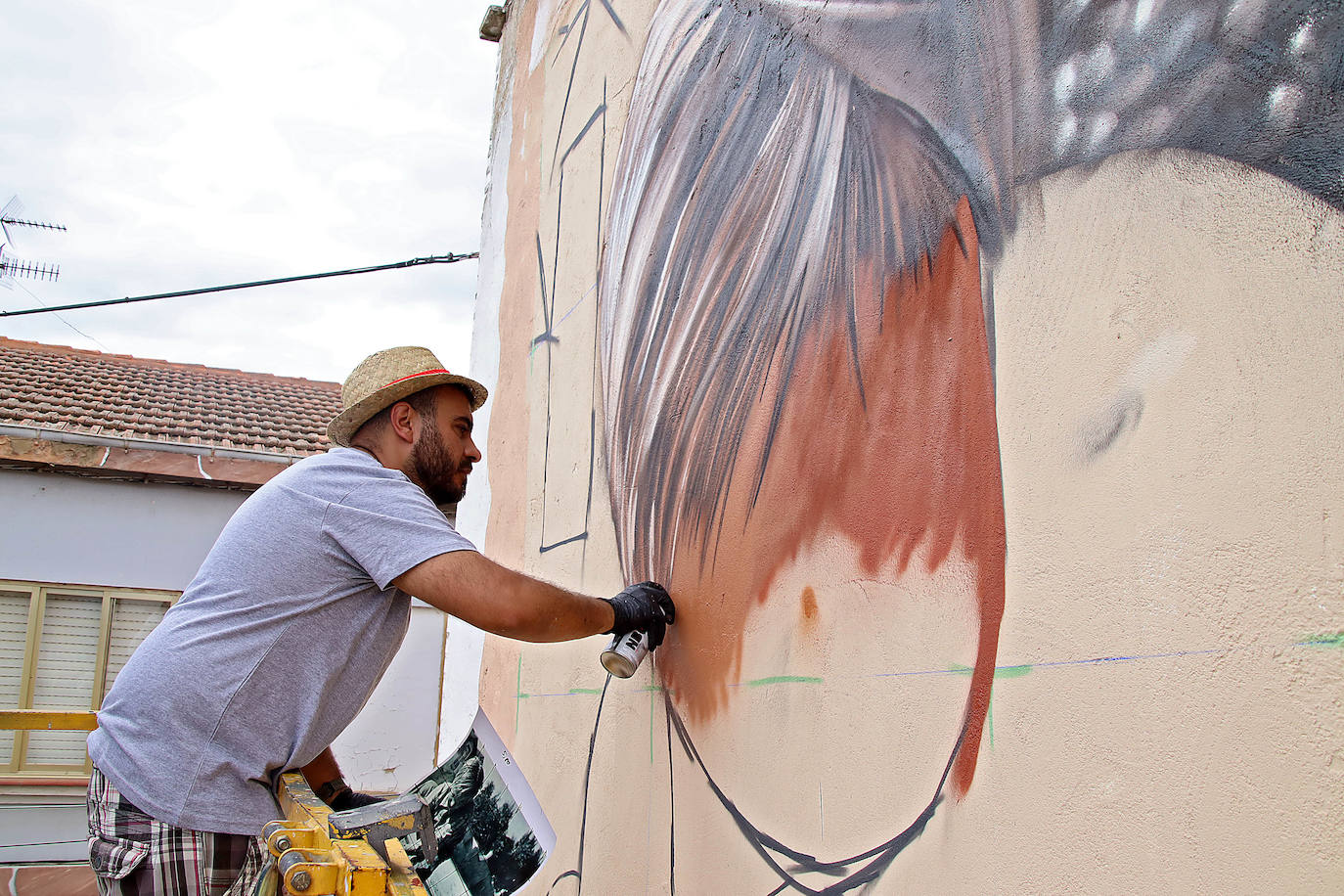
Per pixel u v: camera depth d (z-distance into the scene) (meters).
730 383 2.14
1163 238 1.12
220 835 1.89
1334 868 0.86
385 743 10.13
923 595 1.45
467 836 2.56
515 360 4.15
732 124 2.31
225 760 1.90
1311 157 0.95
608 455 2.92
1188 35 1.11
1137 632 1.09
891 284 1.60
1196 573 1.03
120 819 1.87
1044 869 1.18
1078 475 1.20
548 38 4.24
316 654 1.96
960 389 1.42
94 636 9.39
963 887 1.31
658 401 2.53
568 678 2.98
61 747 8.99
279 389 13.28
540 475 3.62
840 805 1.58
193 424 10.67
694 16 2.63
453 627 4.73
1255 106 1.02
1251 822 0.94
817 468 1.76
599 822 2.60
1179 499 1.06
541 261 3.95
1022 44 1.37
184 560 9.70
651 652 2.40
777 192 2.04
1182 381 1.07
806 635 1.73
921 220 1.54
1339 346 0.91
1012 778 1.24
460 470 2.24
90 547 9.45
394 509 1.92
